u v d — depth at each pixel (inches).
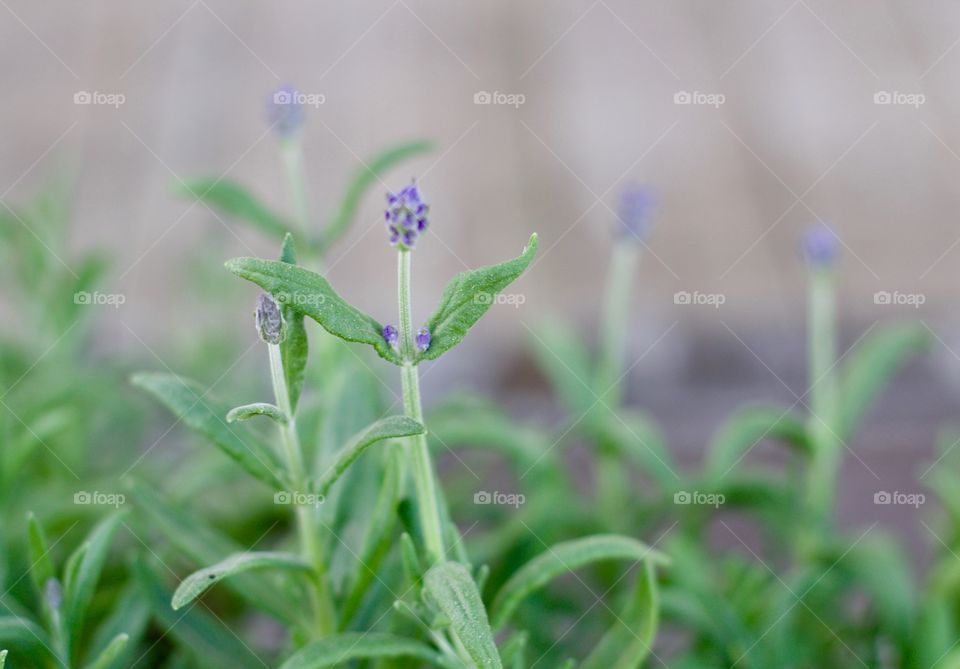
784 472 28.7
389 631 21.6
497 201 44.6
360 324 20.0
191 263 31.7
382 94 49.6
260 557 20.9
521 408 36.3
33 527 21.5
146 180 43.0
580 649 24.5
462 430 25.0
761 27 54.7
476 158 46.8
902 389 34.7
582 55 52.9
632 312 38.4
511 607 21.2
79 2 57.8
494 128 48.1
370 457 22.7
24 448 24.4
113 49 53.0
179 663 23.0
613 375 26.4
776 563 26.6
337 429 22.6
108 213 40.9
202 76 50.6
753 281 40.0
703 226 42.8
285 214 39.8
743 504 25.7
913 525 28.8
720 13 56.6
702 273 40.4
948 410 34.2
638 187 26.0
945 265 40.1
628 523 26.0
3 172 42.9
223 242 31.6
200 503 26.0
